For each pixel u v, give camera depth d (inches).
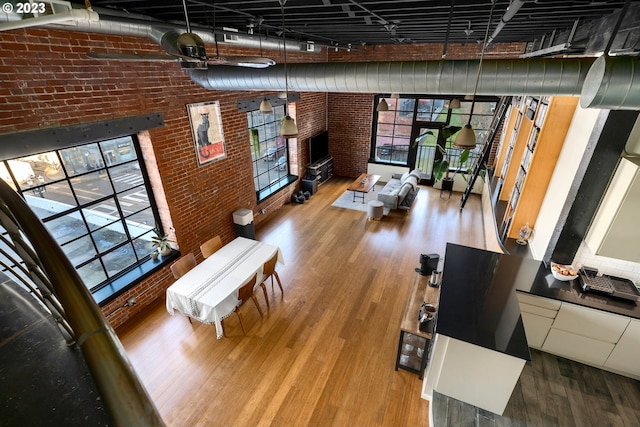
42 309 45.9
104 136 140.5
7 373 37.1
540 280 139.7
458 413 119.4
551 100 155.6
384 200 281.4
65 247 154.6
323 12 121.9
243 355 148.4
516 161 227.8
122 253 181.0
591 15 114.6
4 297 47.3
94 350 24.4
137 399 23.3
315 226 267.6
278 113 285.3
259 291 189.9
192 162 189.8
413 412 124.1
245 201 245.4
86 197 148.9
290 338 157.3
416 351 145.9
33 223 30.4
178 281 154.4
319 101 338.3
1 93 108.7
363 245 238.8
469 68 131.9
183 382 136.0
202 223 206.2
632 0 85.3
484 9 116.1
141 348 152.0
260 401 128.2
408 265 215.0
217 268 163.8
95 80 133.9
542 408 122.9
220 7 111.1
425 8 113.0
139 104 153.3
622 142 116.6
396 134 349.7
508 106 262.1
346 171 378.0
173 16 134.7
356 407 125.9
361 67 150.1
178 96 172.6
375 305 178.7
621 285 133.0
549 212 159.9
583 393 128.6
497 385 113.3
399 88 148.6
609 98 82.0
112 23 119.2
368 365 143.1
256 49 219.3
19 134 113.8
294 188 319.6
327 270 209.6
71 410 34.0
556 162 164.4
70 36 122.9
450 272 143.1
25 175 127.0
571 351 138.9
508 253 173.8
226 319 168.9
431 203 310.5
